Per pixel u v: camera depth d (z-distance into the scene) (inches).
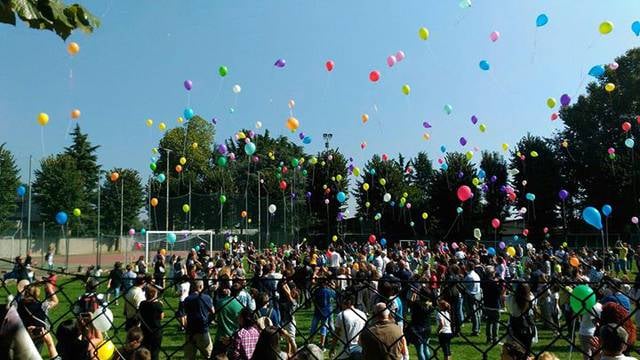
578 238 1464.1
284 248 1015.6
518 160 1608.0
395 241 1622.8
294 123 553.9
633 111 1546.5
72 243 1283.2
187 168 2504.9
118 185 1561.3
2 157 1074.7
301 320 467.8
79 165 2145.7
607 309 133.6
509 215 1628.9
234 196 1482.5
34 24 93.4
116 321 326.6
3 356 74.3
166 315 396.5
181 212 1419.8
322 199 1653.5
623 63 1588.3
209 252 1202.6
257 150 2374.5
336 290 87.4
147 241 1027.3
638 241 1280.8
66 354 116.5
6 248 956.0
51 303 180.5
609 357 111.0
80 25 96.8
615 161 1487.5
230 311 196.9
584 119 1612.9
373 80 525.3
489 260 631.8
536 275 430.0
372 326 116.7
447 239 1621.6
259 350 107.1
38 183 1402.6
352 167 849.5
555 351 324.8
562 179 1574.8
